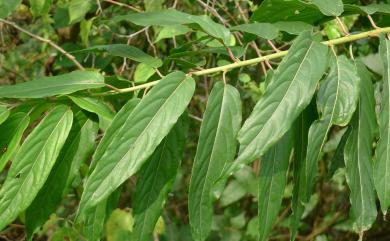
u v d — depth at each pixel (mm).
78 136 570
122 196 1284
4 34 1353
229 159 542
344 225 1433
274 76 517
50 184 569
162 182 572
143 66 771
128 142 512
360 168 551
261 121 504
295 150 578
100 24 1169
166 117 522
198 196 542
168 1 1229
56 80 564
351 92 537
